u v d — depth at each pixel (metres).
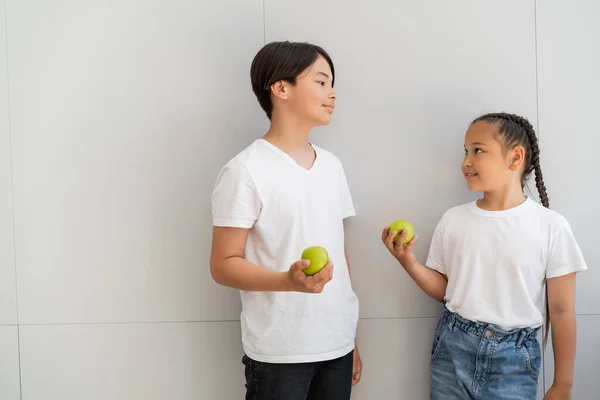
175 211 1.31
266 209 1.06
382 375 1.33
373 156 1.32
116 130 1.31
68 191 1.31
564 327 1.10
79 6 1.30
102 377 1.31
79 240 1.31
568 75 1.31
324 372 1.11
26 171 1.31
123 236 1.32
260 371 1.07
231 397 1.32
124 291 1.31
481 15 1.31
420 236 1.32
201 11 1.31
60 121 1.31
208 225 1.32
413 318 1.33
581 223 1.31
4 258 1.31
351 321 1.13
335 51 1.31
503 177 1.12
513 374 1.09
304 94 1.08
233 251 1.05
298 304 1.06
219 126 1.31
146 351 1.32
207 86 1.31
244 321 1.11
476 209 1.17
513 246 1.10
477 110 1.31
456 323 1.14
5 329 1.31
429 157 1.32
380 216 1.32
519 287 1.10
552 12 1.31
